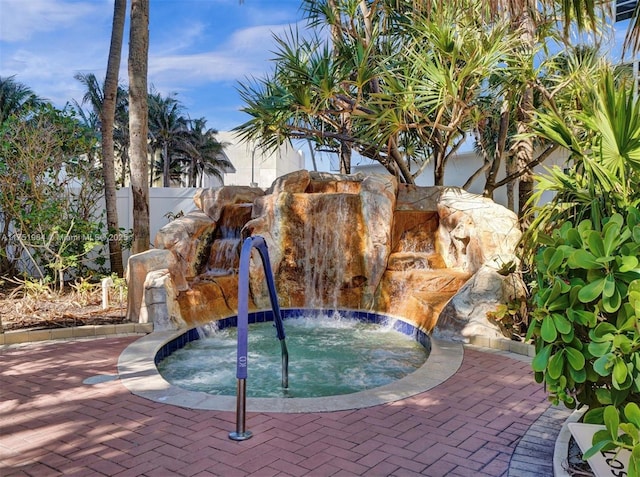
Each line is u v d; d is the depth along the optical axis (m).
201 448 4.09
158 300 8.43
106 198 12.82
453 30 8.80
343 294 10.11
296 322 9.77
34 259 11.89
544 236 3.98
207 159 54.22
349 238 10.06
